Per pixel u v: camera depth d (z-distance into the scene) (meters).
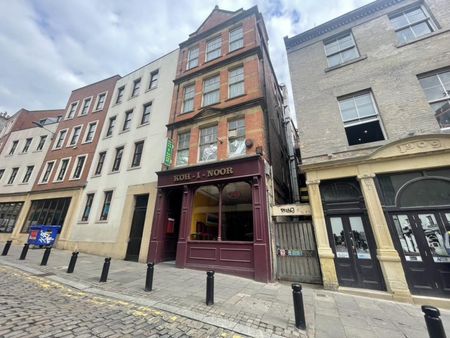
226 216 12.98
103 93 19.62
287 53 10.95
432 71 7.59
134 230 12.08
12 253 11.15
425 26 8.49
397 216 6.66
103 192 14.34
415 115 7.27
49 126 22.14
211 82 12.89
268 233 8.13
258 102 10.25
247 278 7.80
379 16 9.34
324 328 4.11
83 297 5.35
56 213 15.84
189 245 9.52
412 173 6.81
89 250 12.77
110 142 16.17
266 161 9.83
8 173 21.50
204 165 10.03
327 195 7.89
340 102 8.95
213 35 13.98
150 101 15.70
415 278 6.03
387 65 8.36
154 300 5.22
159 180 11.35
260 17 14.24
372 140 7.87
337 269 7.02
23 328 3.54
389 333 3.96
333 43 10.23
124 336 3.54
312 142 8.66
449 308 5.39
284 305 5.19
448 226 6.04
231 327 3.95
